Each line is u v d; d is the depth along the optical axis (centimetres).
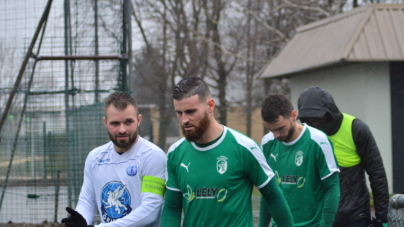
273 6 7769
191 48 8856
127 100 1196
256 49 8344
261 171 1148
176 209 1198
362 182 1695
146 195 1198
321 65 4606
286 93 8012
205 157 1140
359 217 1678
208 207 1132
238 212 1132
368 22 4422
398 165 4394
